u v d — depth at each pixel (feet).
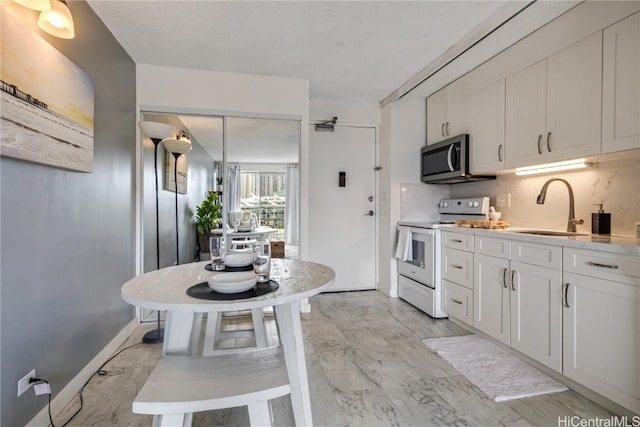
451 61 9.11
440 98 11.37
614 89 5.87
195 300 3.60
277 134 10.73
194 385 3.39
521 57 7.92
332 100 12.91
